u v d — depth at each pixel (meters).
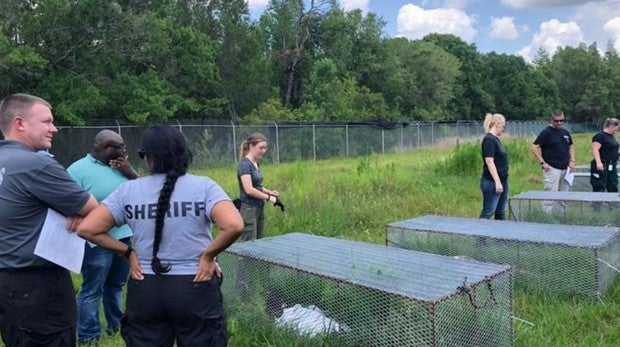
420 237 5.86
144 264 2.75
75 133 21.56
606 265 5.16
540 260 5.16
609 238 5.28
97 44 27.33
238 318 4.42
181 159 2.76
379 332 3.73
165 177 2.76
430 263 4.30
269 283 4.41
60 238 2.85
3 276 2.80
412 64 62.69
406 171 13.87
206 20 40.47
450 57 65.56
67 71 26.31
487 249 5.45
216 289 2.81
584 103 88.00
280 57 50.78
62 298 2.93
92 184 4.10
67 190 2.84
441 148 30.77
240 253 4.62
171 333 2.80
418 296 3.50
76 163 4.20
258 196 5.77
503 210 7.39
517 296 5.03
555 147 8.54
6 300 2.80
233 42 41.00
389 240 6.11
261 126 25.50
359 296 3.83
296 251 4.73
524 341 4.12
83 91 25.48
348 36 55.72
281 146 26.03
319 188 10.66
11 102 2.90
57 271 2.91
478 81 75.50
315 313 4.06
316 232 7.95
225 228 2.66
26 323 2.81
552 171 8.57
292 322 4.06
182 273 2.71
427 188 11.30
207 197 2.73
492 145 7.09
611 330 4.29
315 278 4.13
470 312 3.70
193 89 35.03
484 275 3.91
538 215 7.18
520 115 79.88
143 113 27.45
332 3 53.91
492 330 3.87
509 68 80.00
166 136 2.74
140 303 2.73
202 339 2.75
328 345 3.85
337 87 42.50
